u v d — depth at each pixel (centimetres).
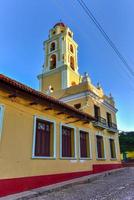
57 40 2953
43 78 2708
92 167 1599
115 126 2322
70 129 1470
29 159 997
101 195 809
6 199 755
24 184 928
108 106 2298
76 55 3012
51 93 2208
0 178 825
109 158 1991
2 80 865
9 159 885
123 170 1948
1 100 916
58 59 2734
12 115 956
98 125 1850
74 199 764
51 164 1146
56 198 805
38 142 1115
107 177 1478
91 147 1667
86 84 1927
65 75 2447
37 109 1138
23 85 980
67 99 2009
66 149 1362
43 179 1052
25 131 1012
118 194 809
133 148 3931
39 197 841
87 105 1834
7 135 903
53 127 1245
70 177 1281
